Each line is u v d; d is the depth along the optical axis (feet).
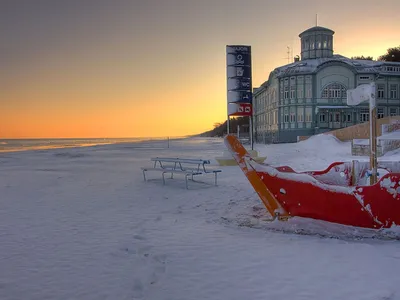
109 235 21.83
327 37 176.45
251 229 22.79
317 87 167.12
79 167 71.72
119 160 91.15
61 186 43.93
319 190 22.50
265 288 14.12
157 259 17.54
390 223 21.18
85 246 19.76
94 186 43.42
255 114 235.40
